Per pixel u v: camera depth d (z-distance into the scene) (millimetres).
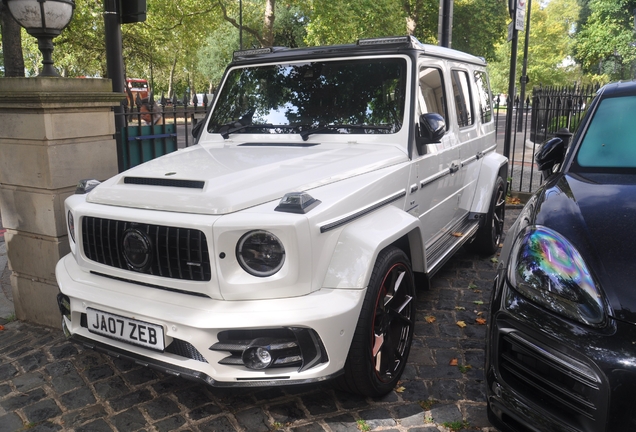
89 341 2930
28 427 2912
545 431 2135
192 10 27297
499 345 2350
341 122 3748
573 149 3217
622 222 2338
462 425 2830
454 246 4336
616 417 1953
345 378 2875
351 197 2826
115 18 5527
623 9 31969
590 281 2121
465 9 30469
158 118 5648
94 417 2992
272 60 4145
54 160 3832
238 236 2471
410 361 3541
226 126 4098
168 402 3119
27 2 3709
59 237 3951
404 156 3482
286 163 3105
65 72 30281
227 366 2541
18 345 3895
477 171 5254
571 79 58594
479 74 5570
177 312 2529
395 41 3766
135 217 2691
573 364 2041
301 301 2500
